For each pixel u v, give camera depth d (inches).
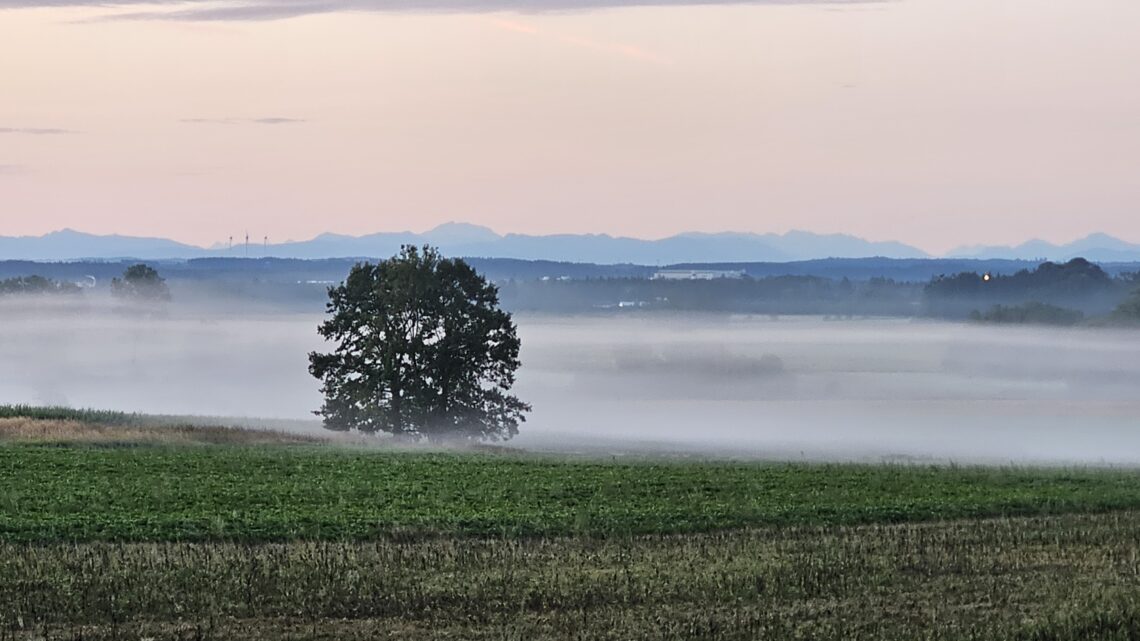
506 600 1400.1
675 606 1390.3
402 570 1560.0
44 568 1550.2
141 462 2817.4
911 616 1350.9
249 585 1446.9
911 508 2170.3
